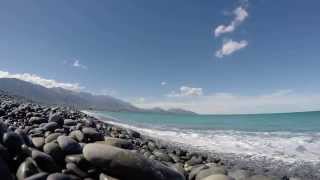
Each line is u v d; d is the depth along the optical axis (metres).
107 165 4.60
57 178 4.03
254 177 6.95
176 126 31.12
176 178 4.97
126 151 4.76
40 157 4.40
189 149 13.27
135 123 33.88
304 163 10.80
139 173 4.57
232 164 10.23
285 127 29.88
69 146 5.09
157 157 8.34
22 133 5.23
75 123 10.29
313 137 18.22
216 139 17.83
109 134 11.74
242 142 16.38
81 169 4.70
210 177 5.43
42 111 15.30
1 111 12.55
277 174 9.14
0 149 4.16
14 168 4.19
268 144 15.52
